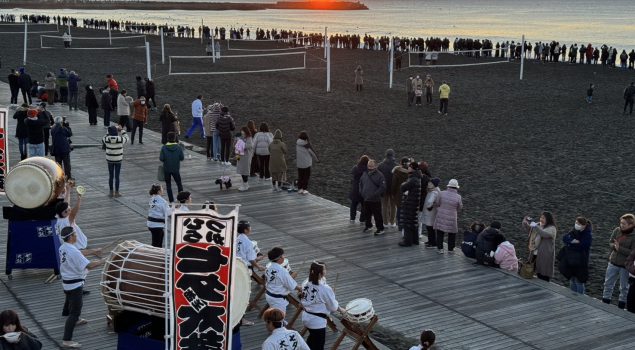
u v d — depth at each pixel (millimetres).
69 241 10328
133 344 10016
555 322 11656
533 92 42469
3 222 16422
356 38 73188
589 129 31203
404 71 53125
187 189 19719
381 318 11734
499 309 12141
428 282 13328
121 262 10016
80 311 10508
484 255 14117
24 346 8039
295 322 11648
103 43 74688
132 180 20641
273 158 19453
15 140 25672
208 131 23219
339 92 41562
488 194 20719
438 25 164625
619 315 11953
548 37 109812
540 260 13516
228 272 8703
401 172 16203
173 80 45719
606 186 21750
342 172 22969
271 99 38344
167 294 8805
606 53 55875
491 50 63062
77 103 34281
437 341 10891
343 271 13844
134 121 25484
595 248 16344
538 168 24000
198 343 8773
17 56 58188
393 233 16297
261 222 16875
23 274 13383
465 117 33875
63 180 13289
